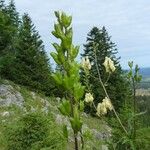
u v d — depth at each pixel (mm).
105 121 4949
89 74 5395
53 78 2602
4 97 39719
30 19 49750
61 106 2572
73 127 2557
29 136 17812
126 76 5234
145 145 6438
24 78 47438
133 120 4590
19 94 42094
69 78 2584
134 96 5203
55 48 2627
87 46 47812
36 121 18250
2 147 19781
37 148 16359
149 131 7516
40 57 48781
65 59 2617
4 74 47156
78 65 2627
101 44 47656
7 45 48781
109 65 5207
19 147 18141
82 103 2584
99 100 39125
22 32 49344
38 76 47594
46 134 17109
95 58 5598
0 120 32688
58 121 34750
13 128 18812
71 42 2625
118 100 46875
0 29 47594
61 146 15141
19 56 48062
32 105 41344
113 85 47625
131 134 4527
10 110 36906
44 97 46094
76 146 2568
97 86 34844
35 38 49969
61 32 2613
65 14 2615
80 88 2584
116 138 9344
